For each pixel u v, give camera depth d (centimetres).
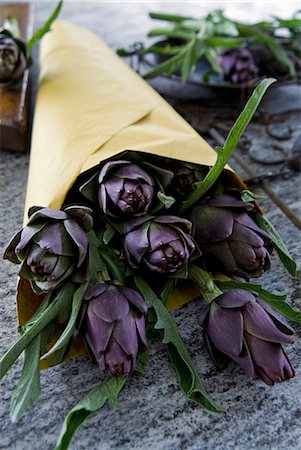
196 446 57
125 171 65
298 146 96
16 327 70
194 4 164
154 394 62
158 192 64
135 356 57
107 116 79
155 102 84
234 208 67
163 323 62
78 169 67
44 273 58
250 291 64
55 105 88
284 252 69
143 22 152
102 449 57
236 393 62
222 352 61
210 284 63
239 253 65
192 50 110
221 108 114
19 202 90
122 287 61
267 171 97
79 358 65
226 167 70
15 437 58
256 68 111
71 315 59
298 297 73
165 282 66
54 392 62
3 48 99
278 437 58
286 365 58
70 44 104
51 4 163
